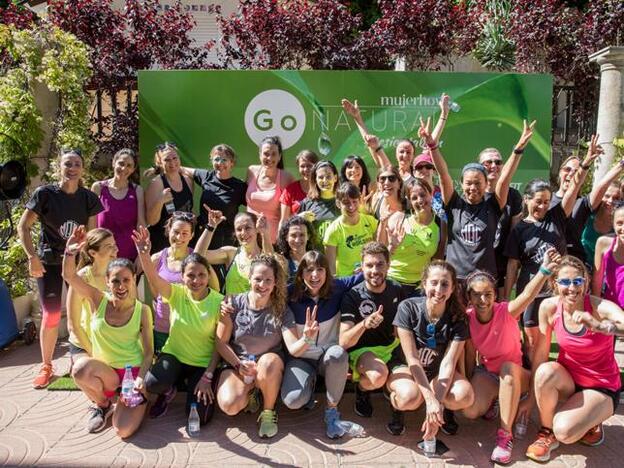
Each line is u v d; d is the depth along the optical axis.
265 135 6.23
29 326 5.43
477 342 3.80
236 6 10.47
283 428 3.86
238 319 3.96
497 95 6.25
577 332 3.53
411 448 3.62
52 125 6.16
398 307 3.87
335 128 6.25
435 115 6.25
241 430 3.83
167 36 7.34
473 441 3.71
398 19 7.71
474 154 6.30
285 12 7.59
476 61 8.87
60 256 4.60
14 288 5.61
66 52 6.07
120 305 3.90
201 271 3.96
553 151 7.74
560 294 3.50
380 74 6.20
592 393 3.52
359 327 3.74
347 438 3.73
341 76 6.18
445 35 7.83
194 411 3.80
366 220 4.72
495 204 4.38
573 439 3.44
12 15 7.61
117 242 5.00
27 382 4.58
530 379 3.79
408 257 4.50
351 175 5.09
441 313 3.75
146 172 5.43
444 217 4.61
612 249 4.09
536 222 4.36
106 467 3.39
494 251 4.50
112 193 5.04
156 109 6.18
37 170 6.10
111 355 3.90
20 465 3.41
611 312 3.52
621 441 3.70
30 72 6.00
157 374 3.87
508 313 3.73
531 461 3.48
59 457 3.50
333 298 4.06
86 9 7.11
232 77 6.16
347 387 4.45
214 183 5.27
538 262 4.27
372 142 5.37
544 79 6.24
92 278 4.27
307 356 3.98
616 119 6.19
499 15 8.51
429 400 3.53
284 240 4.53
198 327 3.96
